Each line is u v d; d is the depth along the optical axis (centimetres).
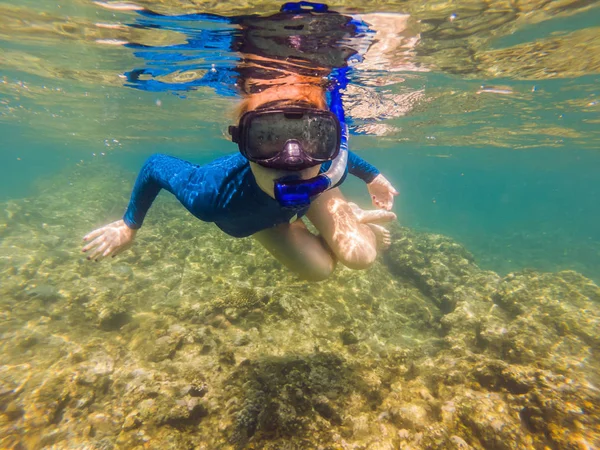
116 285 198
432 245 294
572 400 86
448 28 151
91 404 106
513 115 359
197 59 175
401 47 166
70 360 127
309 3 119
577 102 304
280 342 137
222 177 62
